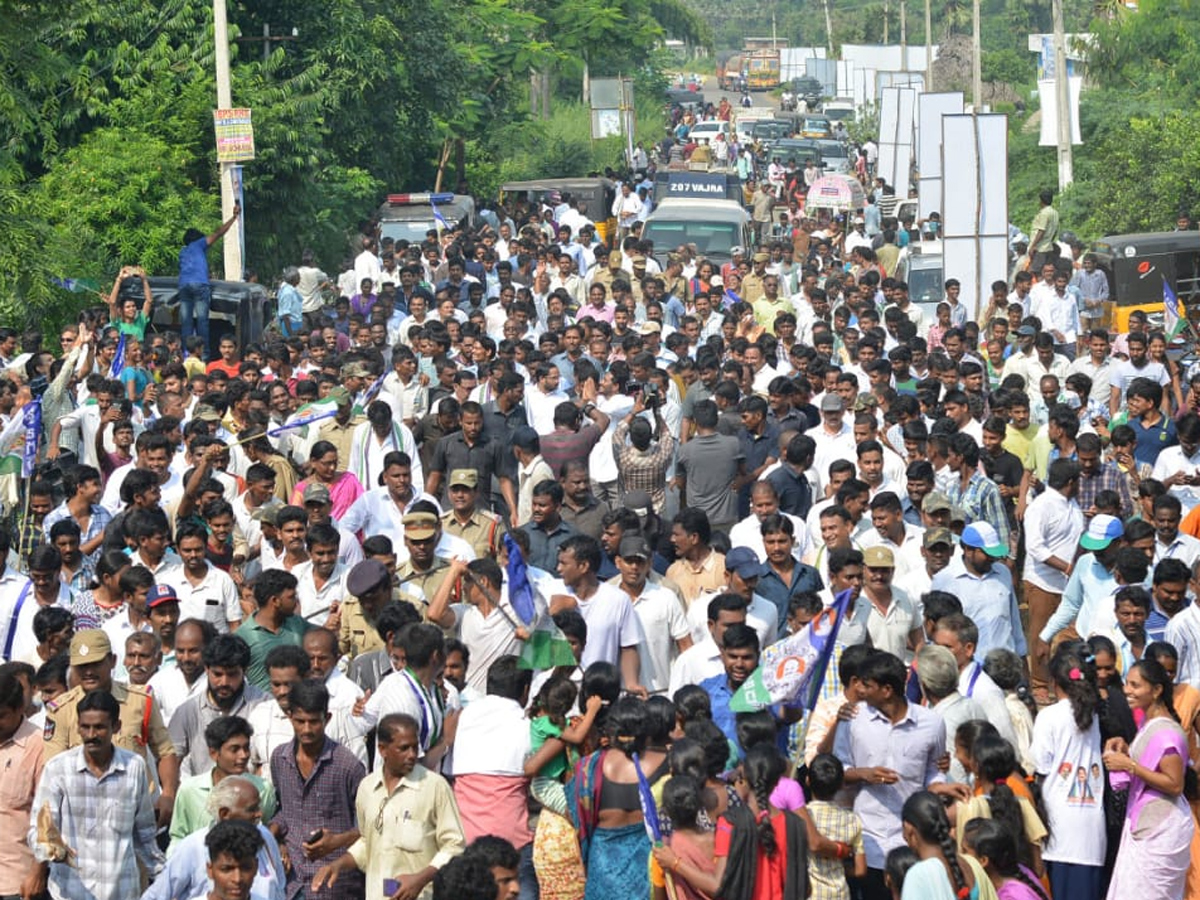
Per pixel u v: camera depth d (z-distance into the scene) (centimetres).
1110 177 5403
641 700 1195
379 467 1955
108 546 1612
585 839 1178
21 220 2969
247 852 988
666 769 1173
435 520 1502
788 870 1085
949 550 1582
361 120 4916
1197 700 1349
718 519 1984
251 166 4162
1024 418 2084
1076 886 1254
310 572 1554
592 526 1806
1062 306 3241
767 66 16350
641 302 3388
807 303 3222
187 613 1507
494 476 2020
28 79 3088
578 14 7825
